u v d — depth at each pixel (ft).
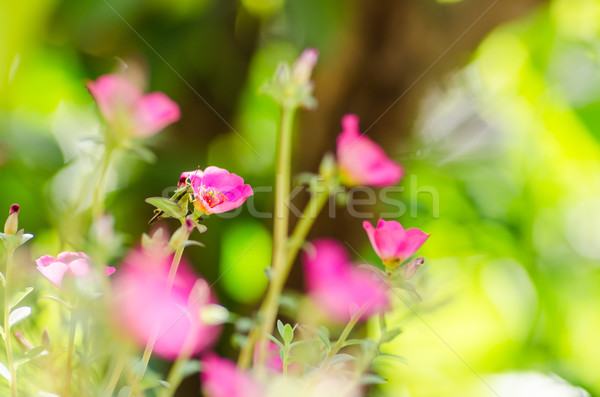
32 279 2.08
